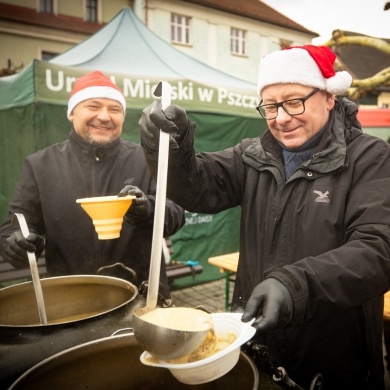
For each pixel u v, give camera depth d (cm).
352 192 130
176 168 137
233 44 2470
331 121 144
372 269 102
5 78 470
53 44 2112
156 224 90
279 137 144
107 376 101
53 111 379
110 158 214
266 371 91
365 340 139
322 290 97
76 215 205
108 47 512
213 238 557
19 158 416
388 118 732
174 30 2209
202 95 490
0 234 193
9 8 1980
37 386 88
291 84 133
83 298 148
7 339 104
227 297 388
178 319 82
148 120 123
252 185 156
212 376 79
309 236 137
